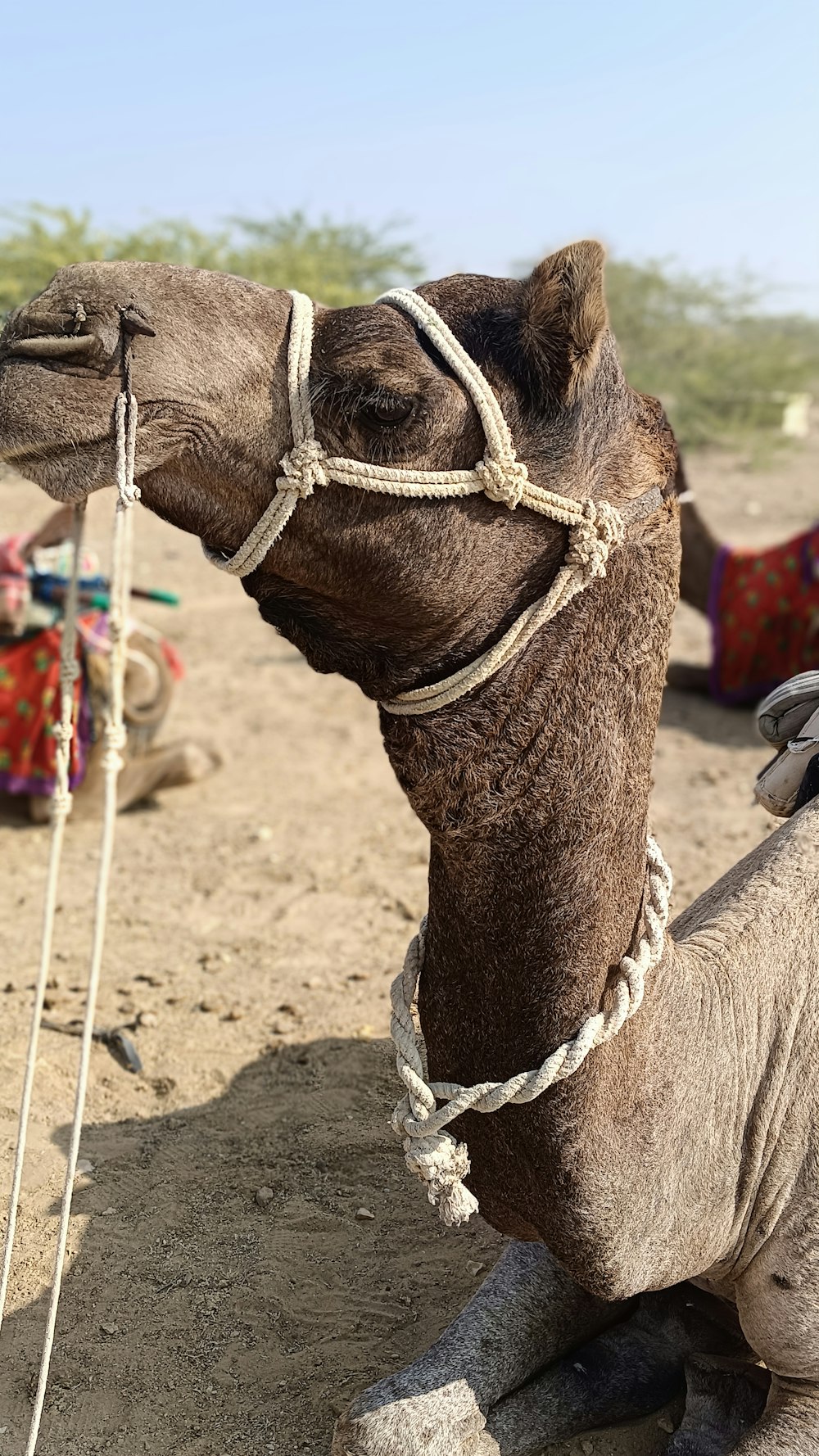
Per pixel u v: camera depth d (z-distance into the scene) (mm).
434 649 2453
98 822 7715
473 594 2408
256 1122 4676
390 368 2277
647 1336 3340
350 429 2277
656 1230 2707
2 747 7359
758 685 10008
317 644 2523
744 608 9930
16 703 7320
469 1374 2979
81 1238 4070
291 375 2264
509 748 2459
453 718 2463
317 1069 4992
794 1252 2896
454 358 2318
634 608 2508
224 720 9789
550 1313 3135
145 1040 5176
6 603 7145
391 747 2537
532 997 2516
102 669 7438
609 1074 2561
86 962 5855
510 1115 2572
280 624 2535
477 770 2469
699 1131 2760
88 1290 3859
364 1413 2846
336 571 2361
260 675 11047
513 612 2449
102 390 2154
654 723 2594
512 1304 3123
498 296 2412
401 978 2807
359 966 5848
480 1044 2576
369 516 2316
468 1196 2650
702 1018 2783
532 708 2445
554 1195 2588
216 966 5828
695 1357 3201
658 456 2562
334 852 7258
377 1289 3857
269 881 6852
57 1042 5137
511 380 2355
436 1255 4008
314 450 2258
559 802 2463
